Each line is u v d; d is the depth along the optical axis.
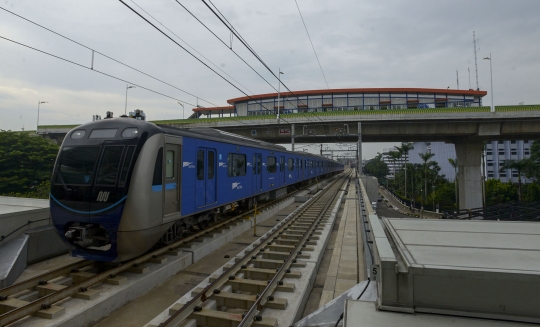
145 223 6.35
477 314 2.25
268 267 7.23
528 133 30.45
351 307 2.50
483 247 2.79
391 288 2.42
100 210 6.16
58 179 6.62
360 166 31.83
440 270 2.29
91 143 6.69
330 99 45.50
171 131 7.47
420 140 37.84
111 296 5.33
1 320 4.25
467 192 34.66
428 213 43.53
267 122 32.91
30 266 6.98
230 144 10.88
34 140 24.58
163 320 4.69
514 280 2.17
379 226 3.60
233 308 5.55
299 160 23.70
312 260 7.50
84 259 7.00
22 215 7.17
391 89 44.97
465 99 46.00
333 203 18.17
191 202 8.27
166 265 6.83
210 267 7.57
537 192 38.06
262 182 14.55
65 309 4.85
